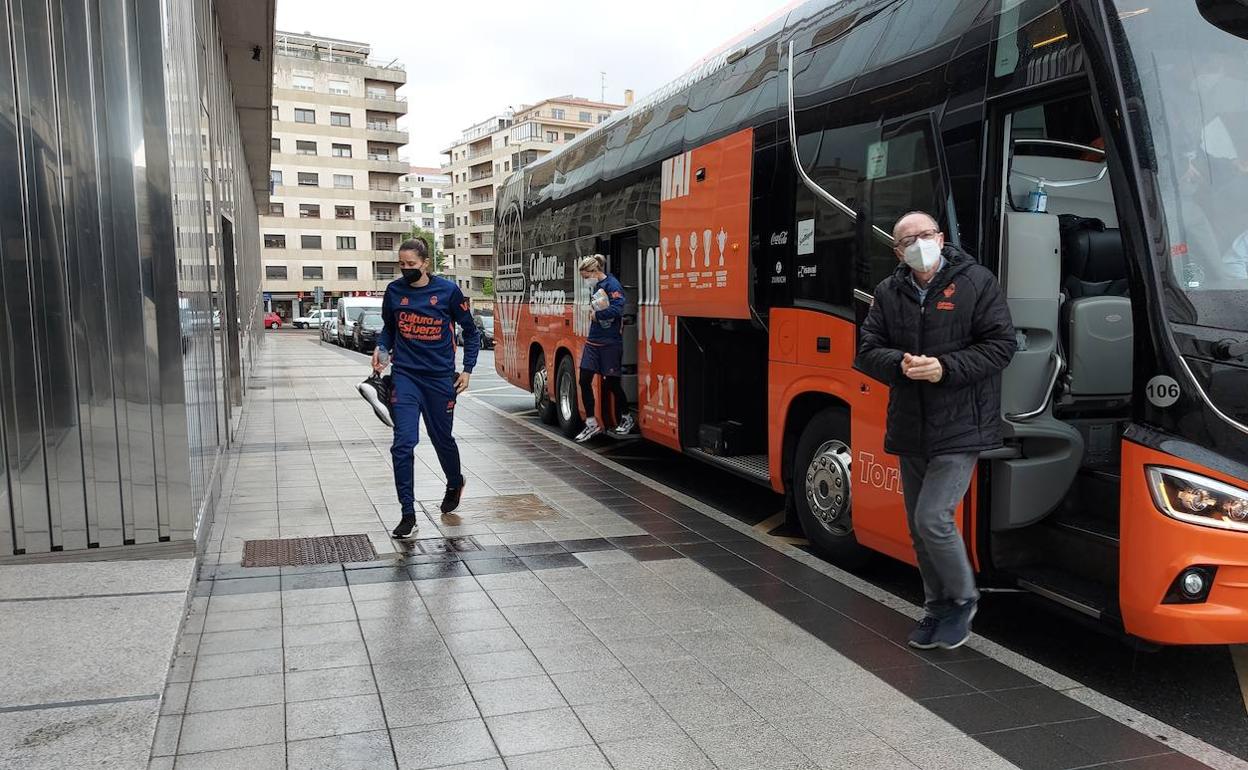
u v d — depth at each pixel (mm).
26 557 4770
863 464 5004
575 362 10414
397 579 5082
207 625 4320
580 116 115750
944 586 4094
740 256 6316
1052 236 4156
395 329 6234
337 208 88812
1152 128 3463
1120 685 3891
